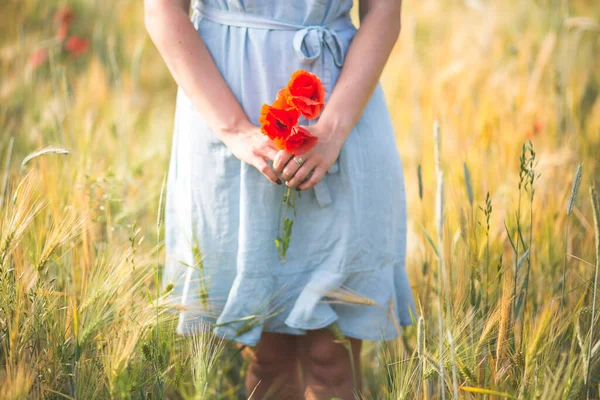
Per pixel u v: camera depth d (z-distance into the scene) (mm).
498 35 4367
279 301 1784
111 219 2355
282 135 1536
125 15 5859
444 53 4371
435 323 2033
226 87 1709
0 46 4777
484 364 1759
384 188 1783
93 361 1688
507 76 3570
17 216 1687
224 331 1767
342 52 1767
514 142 2783
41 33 4902
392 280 1840
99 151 2959
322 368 1873
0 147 2859
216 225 1772
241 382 2145
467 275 1814
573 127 2891
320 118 1675
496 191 2621
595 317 1717
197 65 1698
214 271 1794
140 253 2221
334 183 1735
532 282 2100
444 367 1600
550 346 1665
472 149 2779
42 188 2197
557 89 2967
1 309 1676
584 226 2285
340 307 1823
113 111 3502
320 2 1710
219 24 1760
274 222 1740
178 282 1857
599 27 3285
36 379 1615
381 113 1826
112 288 1706
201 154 1762
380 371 2084
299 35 1706
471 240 1816
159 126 3619
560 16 3564
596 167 2705
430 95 3652
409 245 2666
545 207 2357
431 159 2992
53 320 1721
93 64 4113
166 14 1713
